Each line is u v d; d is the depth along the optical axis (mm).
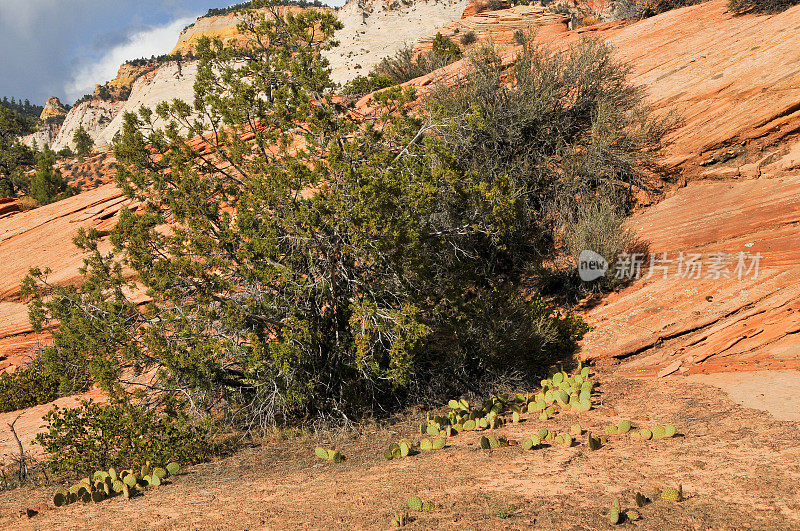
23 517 6016
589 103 15125
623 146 13867
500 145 14328
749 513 4102
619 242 11984
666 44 17781
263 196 8719
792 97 12500
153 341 8133
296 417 9781
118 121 143125
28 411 12938
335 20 10781
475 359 10078
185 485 6898
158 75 134750
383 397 9914
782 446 5480
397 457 7082
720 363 8766
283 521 4898
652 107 15023
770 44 14859
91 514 5871
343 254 9031
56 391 13727
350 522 4676
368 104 11227
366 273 9289
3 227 25188
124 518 5539
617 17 24938
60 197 42125
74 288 10133
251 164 10047
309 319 9266
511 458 6219
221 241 9062
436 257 9664
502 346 9781
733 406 7055
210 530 4848
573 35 22438
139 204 22062
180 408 8742
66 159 101688
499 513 4461
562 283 12445
